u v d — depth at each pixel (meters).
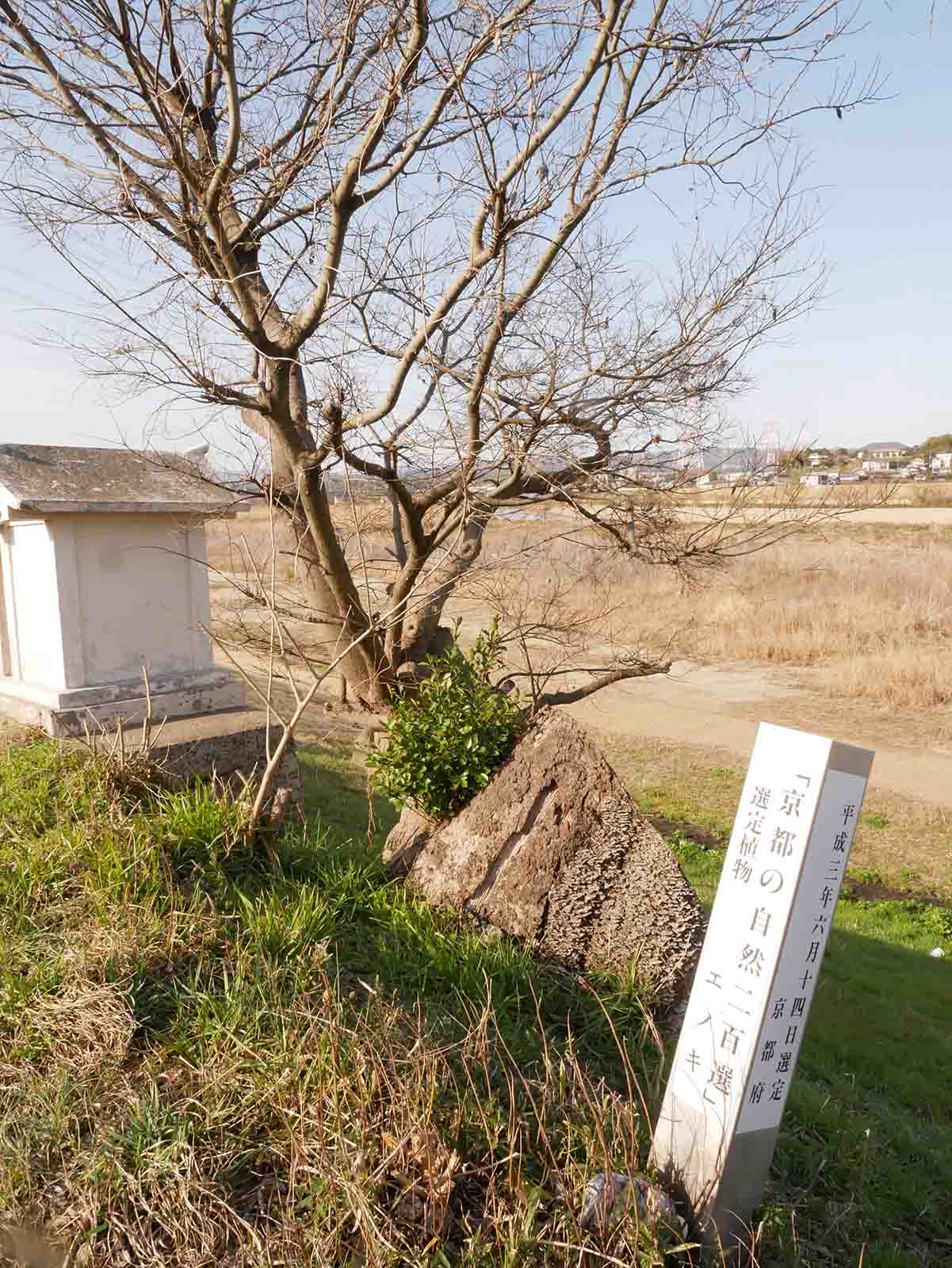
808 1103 4.68
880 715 16.84
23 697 7.67
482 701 5.86
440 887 5.43
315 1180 2.96
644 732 15.98
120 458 7.96
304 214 6.30
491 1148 3.08
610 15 4.80
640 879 5.02
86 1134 3.15
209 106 6.50
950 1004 7.14
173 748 6.91
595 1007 4.62
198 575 8.23
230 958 4.20
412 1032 3.80
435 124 5.26
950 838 11.45
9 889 4.48
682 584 9.33
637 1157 3.28
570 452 5.85
